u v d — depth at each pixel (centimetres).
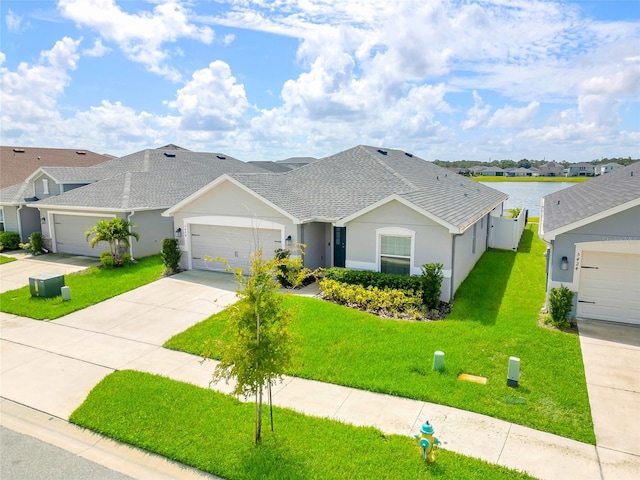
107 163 3138
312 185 2102
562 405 848
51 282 1594
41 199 2603
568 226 1262
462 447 732
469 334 1176
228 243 1884
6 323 1363
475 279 1788
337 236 1861
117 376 997
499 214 3094
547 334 1180
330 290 1495
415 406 857
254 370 707
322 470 672
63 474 695
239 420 812
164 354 1127
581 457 706
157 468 703
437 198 1803
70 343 1202
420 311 1369
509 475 660
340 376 968
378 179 2048
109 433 786
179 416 829
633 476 664
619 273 1259
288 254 1642
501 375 961
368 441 740
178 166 3012
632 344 1120
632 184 1547
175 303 1517
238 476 669
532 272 1934
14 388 966
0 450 759
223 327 1268
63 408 886
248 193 1772
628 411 829
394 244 1569
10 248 2588
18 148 3756
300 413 832
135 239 2206
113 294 1617
